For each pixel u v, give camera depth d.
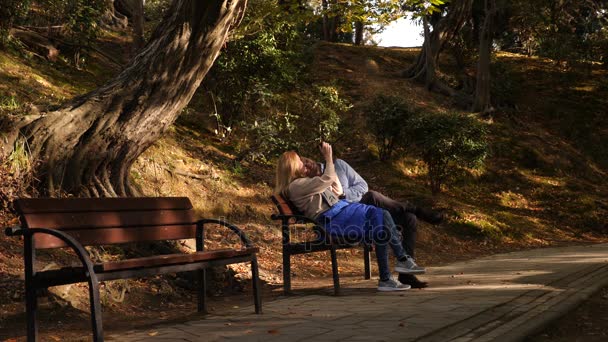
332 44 25.36
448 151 14.98
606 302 5.22
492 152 19.38
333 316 4.53
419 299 5.24
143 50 8.29
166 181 10.39
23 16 13.06
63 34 14.39
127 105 8.02
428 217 6.29
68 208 4.25
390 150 16.42
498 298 5.12
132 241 4.72
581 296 5.25
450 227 13.50
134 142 8.14
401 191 15.29
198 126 13.91
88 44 14.32
